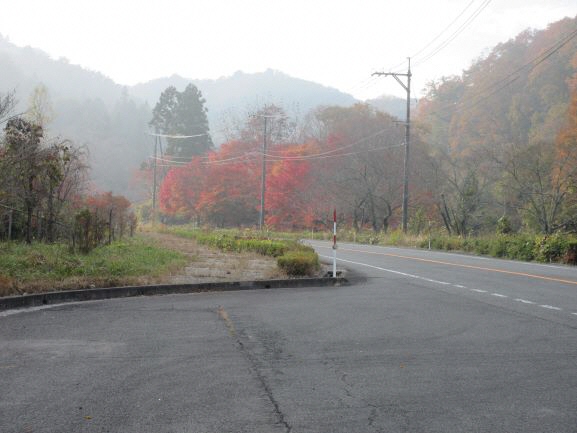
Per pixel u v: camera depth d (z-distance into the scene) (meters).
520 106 61.03
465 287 14.58
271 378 6.42
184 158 92.75
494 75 66.44
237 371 6.69
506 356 7.44
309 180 58.94
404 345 8.05
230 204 66.94
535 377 6.50
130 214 39.09
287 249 23.08
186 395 5.80
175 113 96.94
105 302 11.84
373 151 58.22
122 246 21.61
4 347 7.70
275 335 8.68
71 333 8.62
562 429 4.97
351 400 5.70
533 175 40.31
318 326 9.41
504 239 27.80
